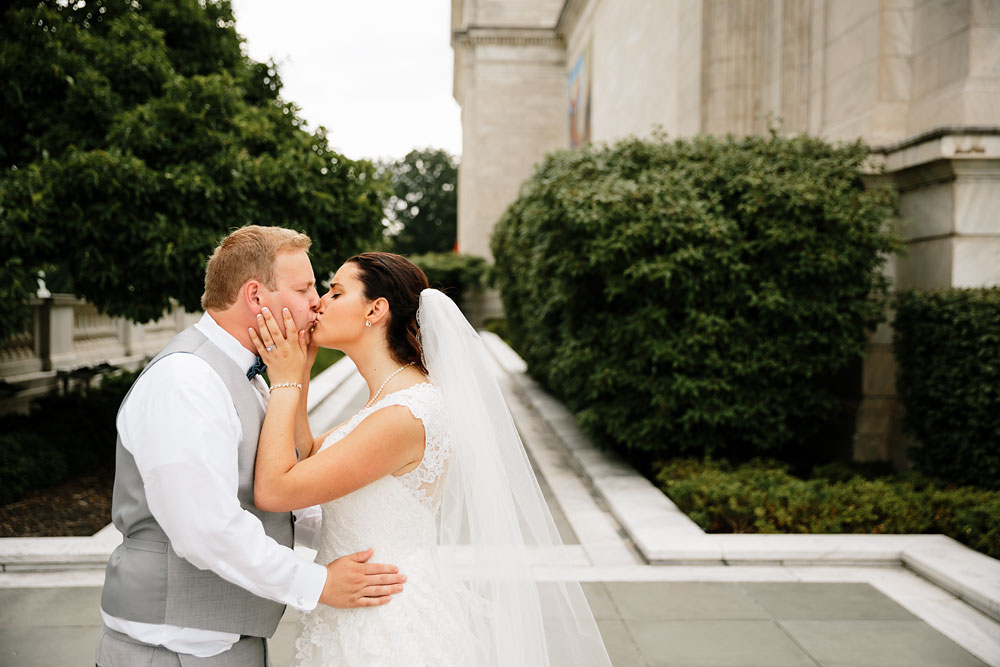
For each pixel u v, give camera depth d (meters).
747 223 6.16
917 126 6.52
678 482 5.66
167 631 1.61
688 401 6.16
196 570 1.62
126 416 1.61
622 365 6.37
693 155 6.71
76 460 6.12
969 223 5.87
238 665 1.69
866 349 6.64
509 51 26.38
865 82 6.88
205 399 1.58
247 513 1.58
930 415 5.62
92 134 6.07
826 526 4.89
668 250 6.06
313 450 1.94
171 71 6.40
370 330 1.95
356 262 1.96
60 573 4.22
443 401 1.93
